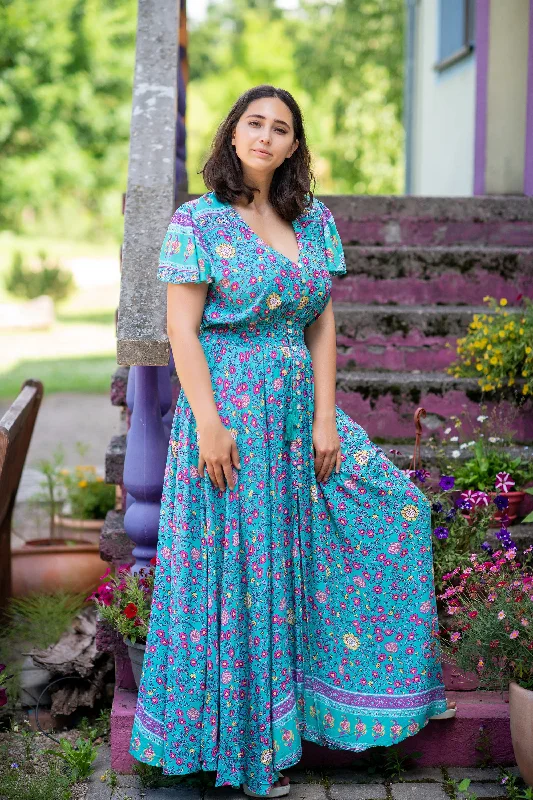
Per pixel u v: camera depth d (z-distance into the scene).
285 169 2.91
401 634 2.98
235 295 2.76
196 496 2.84
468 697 3.21
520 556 3.56
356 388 4.21
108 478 3.73
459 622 3.00
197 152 26.47
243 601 2.83
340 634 2.98
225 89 27.02
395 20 16.39
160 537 2.93
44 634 3.94
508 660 2.88
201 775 3.00
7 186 21.30
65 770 3.12
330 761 3.09
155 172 3.65
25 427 4.20
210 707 2.83
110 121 21.55
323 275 2.88
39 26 19.95
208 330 2.86
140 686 2.95
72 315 17.66
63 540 5.01
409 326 4.56
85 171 21.66
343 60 16.64
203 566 2.84
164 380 3.44
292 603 2.93
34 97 20.41
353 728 2.97
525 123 6.01
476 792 2.96
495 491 3.69
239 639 2.82
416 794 2.95
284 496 2.87
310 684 3.00
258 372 2.81
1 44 19.94
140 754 2.91
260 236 2.85
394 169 16.17
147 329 3.03
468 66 6.89
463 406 4.22
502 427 4.20
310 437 2.93
